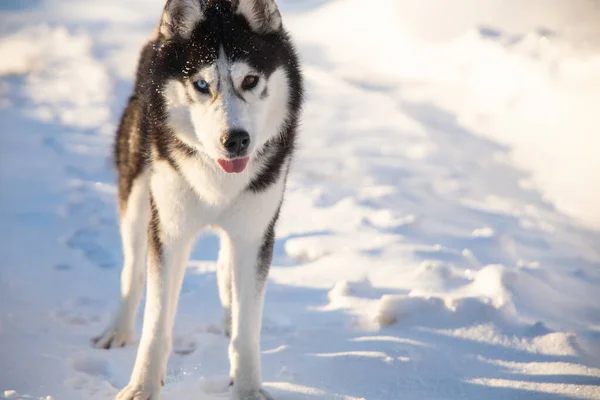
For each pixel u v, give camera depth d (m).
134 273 3.96
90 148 7.91
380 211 6.13
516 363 3.69
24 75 10.80
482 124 8.64
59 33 13.06
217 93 3.17
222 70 3.17
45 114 8.98
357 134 8.40
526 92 8.79
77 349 3.84
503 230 5.93
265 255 3.40
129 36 13.23
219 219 3.42
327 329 4.11
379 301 4.41
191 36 3.27
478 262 5.18
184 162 3.28
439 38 11.48
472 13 11.55
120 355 3.80
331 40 12.67
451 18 11.71
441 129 8.64
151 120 3.43
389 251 5.31
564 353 3.77
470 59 10.34
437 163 7.57
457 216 6.27
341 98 9.62
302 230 5.86
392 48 11.77
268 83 3.30
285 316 4.38
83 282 4.88
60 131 8.41
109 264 5.26
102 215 6.17
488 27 10.94
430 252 5.27
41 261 5.20
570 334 3.88
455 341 3.93
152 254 3.33
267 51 3.31
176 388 3.40
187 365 3.73
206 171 3.28
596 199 6.63
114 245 5.60
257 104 3.24
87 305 4.49
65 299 4.57
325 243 5.49
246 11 3.35
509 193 6.90
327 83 10.21
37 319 4.21
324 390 3.44
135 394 3.20
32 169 7.18
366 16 13.22
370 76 10.76
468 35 10.77
